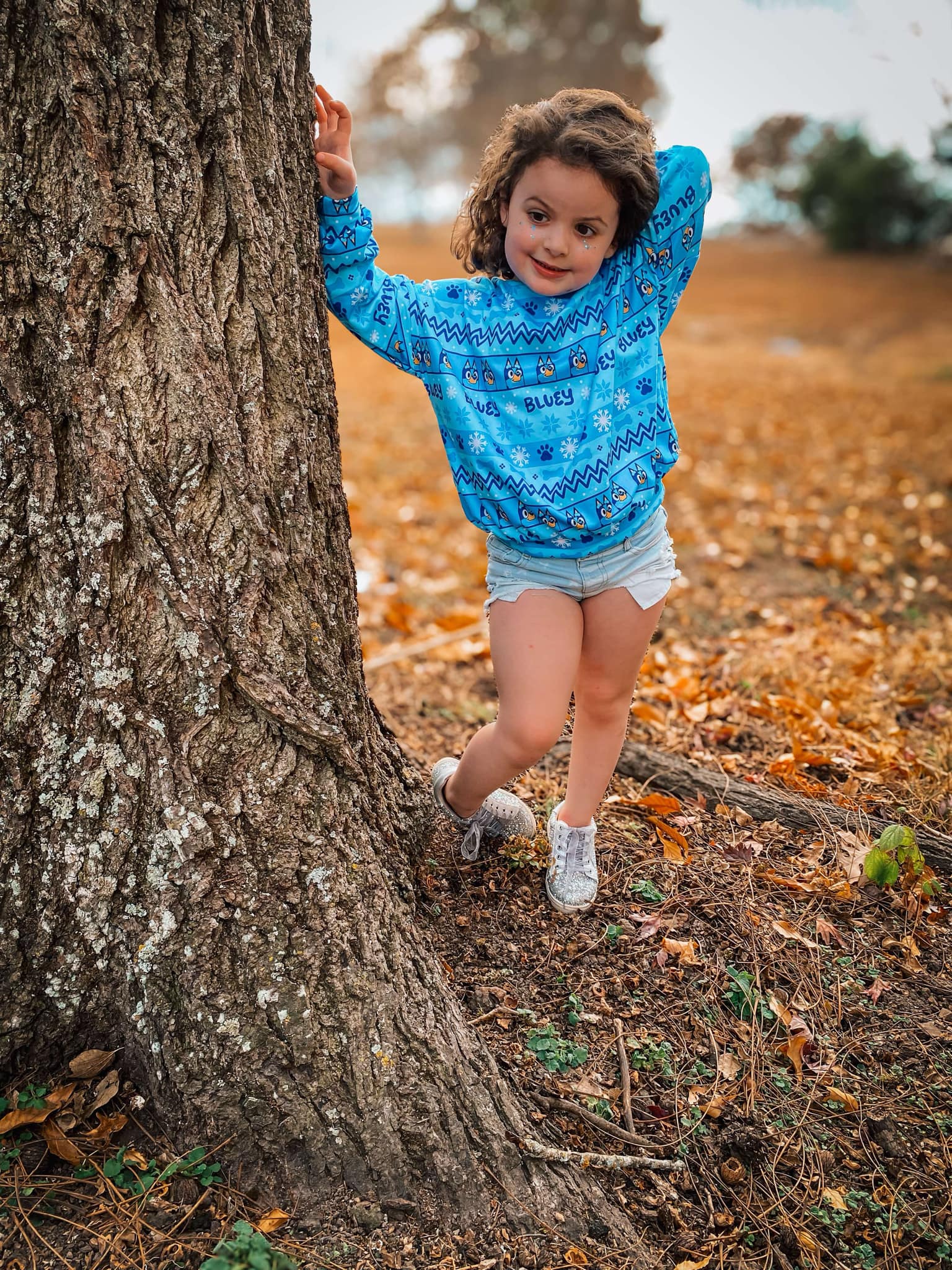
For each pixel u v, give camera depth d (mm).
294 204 1731
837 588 4922
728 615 4527
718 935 2260
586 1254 1644
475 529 6051
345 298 1899
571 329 2020
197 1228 1632
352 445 8656
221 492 1688
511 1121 1775
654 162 1952
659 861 2477
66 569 1651
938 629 4328
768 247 46469
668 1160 1801
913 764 2980
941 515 6332
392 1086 1729
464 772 2213
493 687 3797
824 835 2617
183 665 1707
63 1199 1647
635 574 2119
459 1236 1647
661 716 3293
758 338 21609
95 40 1473
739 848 2551
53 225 1527
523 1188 1708
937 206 39875
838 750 3049
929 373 15086
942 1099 1951
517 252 1952
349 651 1984
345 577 1956
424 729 3387
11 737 1684
